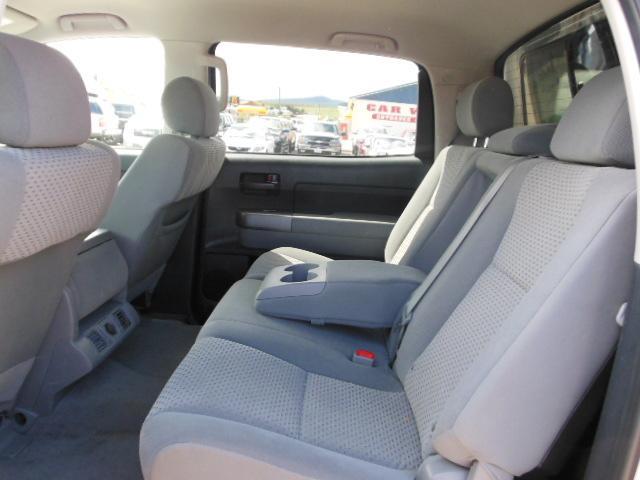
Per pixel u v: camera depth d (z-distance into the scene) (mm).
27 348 1647
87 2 2502
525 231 1164
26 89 1113
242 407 1161
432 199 2186
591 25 2084
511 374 977
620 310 946
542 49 2447
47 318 1658
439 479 1053
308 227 2727
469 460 1050
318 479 1049
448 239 2002
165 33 2703
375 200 2951
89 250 1938
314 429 1173
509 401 988
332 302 1755
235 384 1246
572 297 955
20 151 1134
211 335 1575
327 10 2516
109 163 1408
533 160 1436
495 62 2812
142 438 1098
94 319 2016
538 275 1030
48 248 1392
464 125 2174
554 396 995
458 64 2816
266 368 1378
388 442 1201
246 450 1055
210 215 2889
